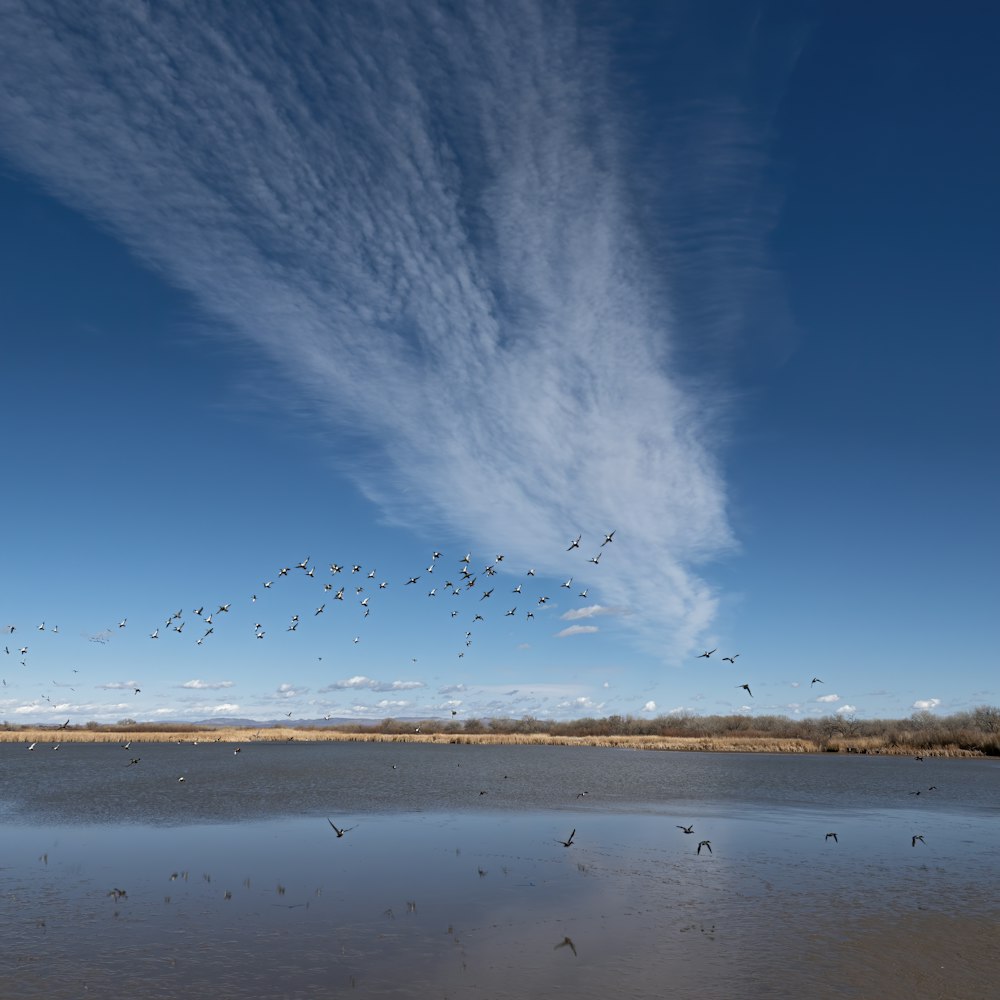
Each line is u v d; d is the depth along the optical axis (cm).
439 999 1577
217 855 2947
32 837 3331
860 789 5747
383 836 3375
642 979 1692
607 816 4075
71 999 1563
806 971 1747
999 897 2392
